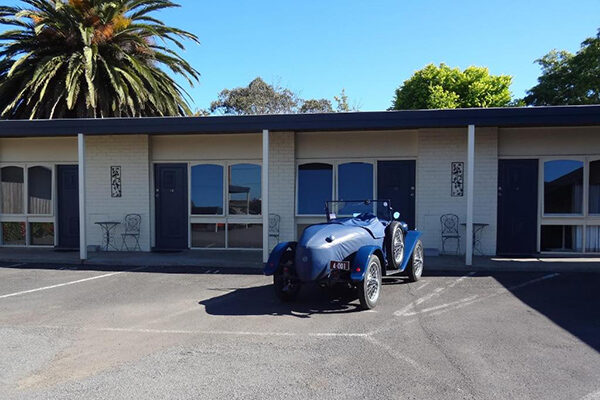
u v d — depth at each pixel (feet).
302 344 17.42
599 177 36.83
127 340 18.21
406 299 24.03
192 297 25.38
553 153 37.06
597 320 20.03
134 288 27.73
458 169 37.70
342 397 12.95
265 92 114.32
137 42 54.54
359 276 21.50
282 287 23.75
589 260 34.47
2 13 51.34
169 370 15.08
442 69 96.89
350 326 19.63
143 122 35.17
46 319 21.25
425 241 38.11
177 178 42.34
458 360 15.53
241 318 21.15
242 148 41.47
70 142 43.34
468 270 31.83
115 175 42.19
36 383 14.19
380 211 27.40
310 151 40.19
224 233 41.91
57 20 50.57
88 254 39.91
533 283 27.68
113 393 13.41
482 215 37.52
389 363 15.39
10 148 44.19
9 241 44.78
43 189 44.21
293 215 40.01
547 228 37.50
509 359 15.57
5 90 49.83
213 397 13.07
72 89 45.85
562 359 15.52
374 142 39.34
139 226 41.91
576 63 85.46
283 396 13.07
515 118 31.07
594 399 12.61
